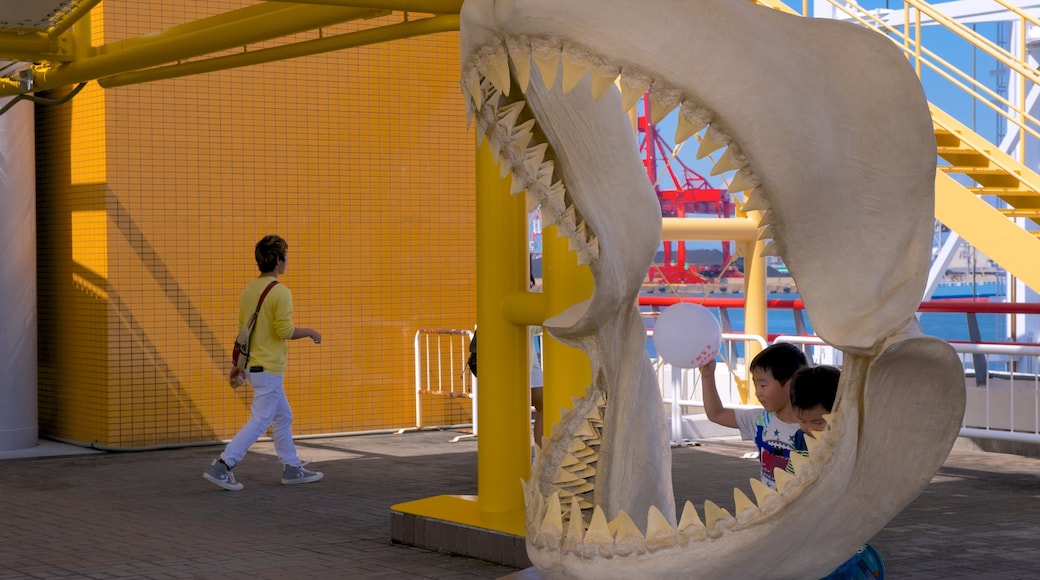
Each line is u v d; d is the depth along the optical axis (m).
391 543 8.02
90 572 7.34
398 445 13.07
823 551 2.90
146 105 12.84
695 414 13.59
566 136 3.84
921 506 9.30
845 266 2.78
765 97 2.71
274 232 13.45
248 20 7.18
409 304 14.16
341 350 13.79
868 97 2.78
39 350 13.80
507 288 7.37
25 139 12.96
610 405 3.91
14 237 12.88
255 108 13.34
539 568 3.13
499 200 7.33
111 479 11.08
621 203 3.91
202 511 9.42
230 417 13.27
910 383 2.75
